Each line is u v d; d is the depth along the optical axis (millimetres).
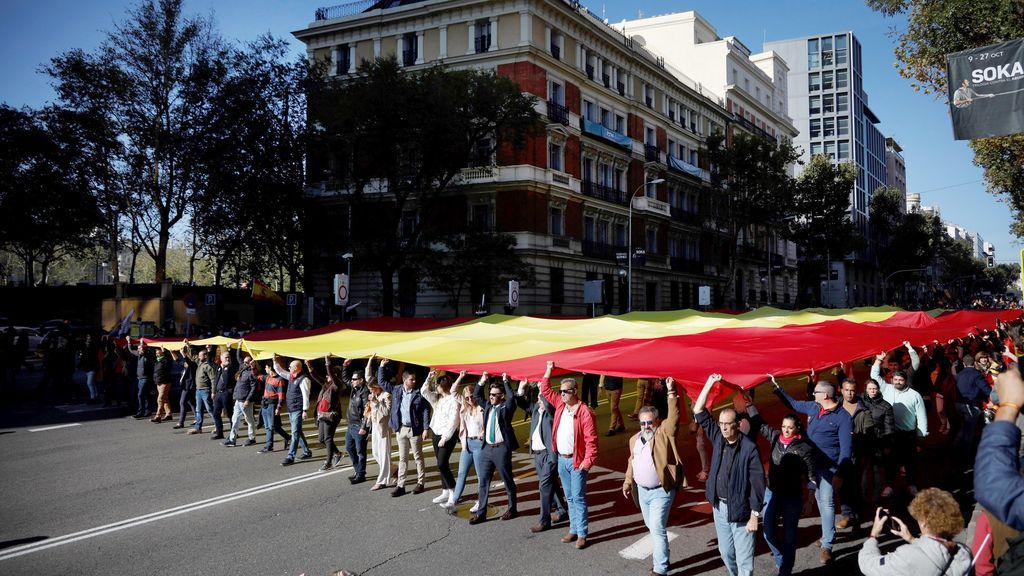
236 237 35562
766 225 53844
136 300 40000
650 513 6645
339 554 7473
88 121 31156
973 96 10258
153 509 9219
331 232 34875
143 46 32062
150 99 32469
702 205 54250
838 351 9445
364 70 27703
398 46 39719
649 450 6672
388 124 27047
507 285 33438
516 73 36219
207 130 32406
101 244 41656
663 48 62625
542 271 36719
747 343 10172
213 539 7992
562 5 38312
